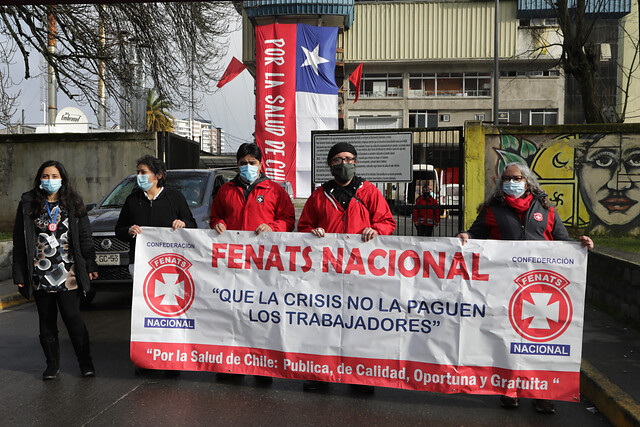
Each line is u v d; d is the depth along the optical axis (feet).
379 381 13.98
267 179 15.61
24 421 12.41
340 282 14.24
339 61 128.77
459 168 32.83
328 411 13.08
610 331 19.15
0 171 45.14
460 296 13.62
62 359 17.25
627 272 20.25
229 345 14.84
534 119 128.67
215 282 14.93
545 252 13.30
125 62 48.83
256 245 14.71
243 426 12.15
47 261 14.62
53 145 45.11
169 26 49.52
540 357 13.28
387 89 132.87
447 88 131.44
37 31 43.60
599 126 34.50
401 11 129.29
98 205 27.27
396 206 33.40
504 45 126.11
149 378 15.33
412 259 13.89
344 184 14.66
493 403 13.84
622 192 34.58
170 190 16.56
